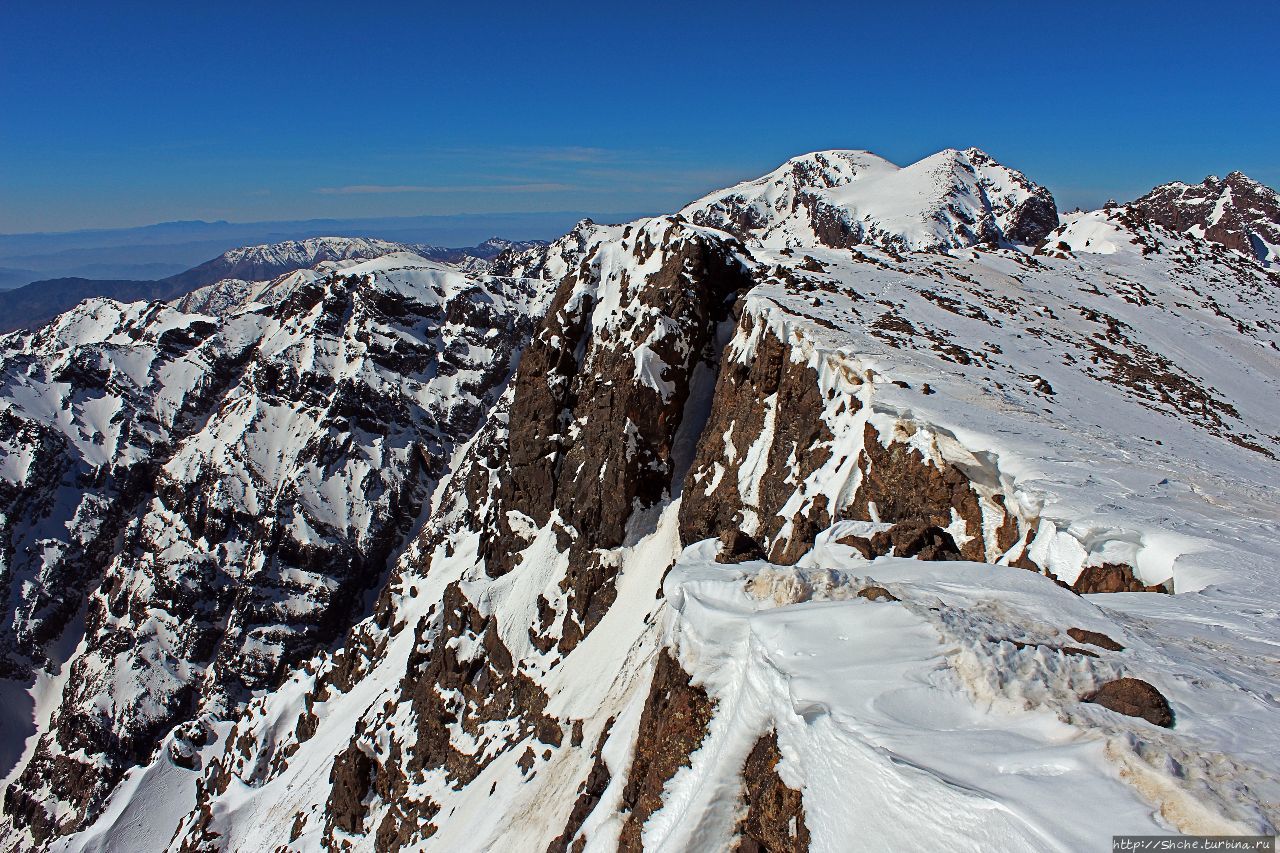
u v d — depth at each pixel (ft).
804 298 183.32
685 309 208.23
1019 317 219.41
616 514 198.80
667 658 57.06
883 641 46.24
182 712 595.06
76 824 500.74
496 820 150.61
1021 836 31.73
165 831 346.95
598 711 151.02
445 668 221.66
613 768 85.92
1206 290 326.65
